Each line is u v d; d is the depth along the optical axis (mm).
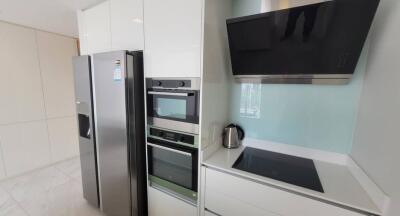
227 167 1242
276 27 1140
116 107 1515
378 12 1033
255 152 1521
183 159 1421
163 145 1467
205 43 1211
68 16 2088
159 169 1564
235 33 1281
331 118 1320
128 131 1507
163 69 1384
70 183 2477
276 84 1482
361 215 873
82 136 1907
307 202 985
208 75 1292
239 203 1201
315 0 1255
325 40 1071
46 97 2777
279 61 1267
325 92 1317
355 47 1030
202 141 1322
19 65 2475
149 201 1665
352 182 1082
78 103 1817
